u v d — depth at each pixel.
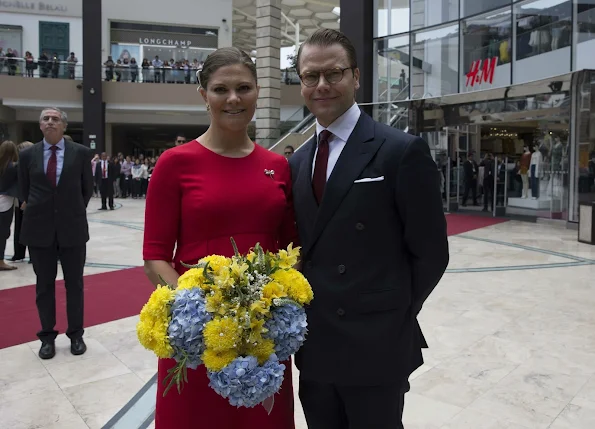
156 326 1.54
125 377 3.51
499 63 13.27
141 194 20.86
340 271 1.82
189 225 1.89
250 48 37.84
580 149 11.22
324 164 1.92
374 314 1.81
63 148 3.92
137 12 26.27
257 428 1.86
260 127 16.70
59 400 3.16
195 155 1.92
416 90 15.45
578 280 6.39
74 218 3.88
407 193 1.78
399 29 15.70
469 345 4.10
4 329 4.49
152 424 2.87
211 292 1.55
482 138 17.28
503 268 7.14
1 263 6.86
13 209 7.05
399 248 1.85
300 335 1.60
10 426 2.85
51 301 3.89
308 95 1.90
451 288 5.98
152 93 23.67
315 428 2.02
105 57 26.03
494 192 14.13
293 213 2.08
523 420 2.91
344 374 1.82
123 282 6.22
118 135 28.66
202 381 1.82
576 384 3.37
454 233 10.84
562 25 11.69
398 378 1.83
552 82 11.43
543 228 11.66
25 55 24.02
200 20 27.03
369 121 1.92
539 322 4.69
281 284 1.61
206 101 1.95
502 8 13.09
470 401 3.14
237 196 1.89
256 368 1.50
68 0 25.61
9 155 6.70
